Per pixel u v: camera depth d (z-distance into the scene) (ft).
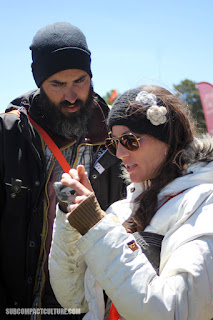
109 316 4.97
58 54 6.87
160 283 4.35
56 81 6.93
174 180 5.08
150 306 4.22
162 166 5.15
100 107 7.63
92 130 7.39
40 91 7.25
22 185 6.79
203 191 4.74
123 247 4.50
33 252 6.73
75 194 4.99
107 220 4.61
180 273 4.40
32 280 6.73
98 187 7.17
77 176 5.02
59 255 5.49
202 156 5.20
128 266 4.41
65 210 5.32
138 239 4.96
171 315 4.21
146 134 4.97
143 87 5.29
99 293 5.23
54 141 7.27
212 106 21.61
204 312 4.35
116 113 5.13
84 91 7.11
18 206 6.77
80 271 5.58
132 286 4.32
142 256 4.55
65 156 7.34
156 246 4.89
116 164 7.16
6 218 6.82
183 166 5.16
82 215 4.63
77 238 5.38
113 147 5.60
